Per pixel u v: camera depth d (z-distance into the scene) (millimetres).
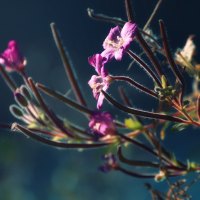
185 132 2023
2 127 531
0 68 549
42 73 2791
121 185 1680
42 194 1812
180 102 468
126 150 1580
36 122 546
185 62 523
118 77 460
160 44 512
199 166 517
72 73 550
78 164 1696
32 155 1920
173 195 514
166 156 521
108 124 516
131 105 552
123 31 452
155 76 461
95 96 462
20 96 528
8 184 1800
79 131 537
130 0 466
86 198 1670
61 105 2002
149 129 537
